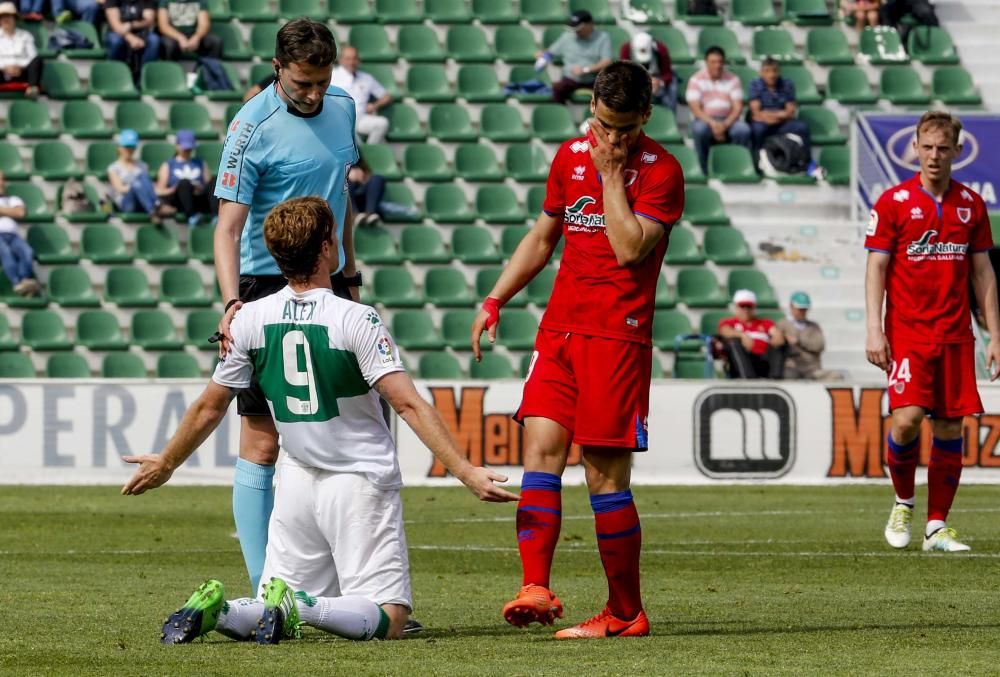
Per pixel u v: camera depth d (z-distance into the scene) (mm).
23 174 72625
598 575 28500
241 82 78562
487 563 30953
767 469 55406
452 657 17422
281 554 19141
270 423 21719
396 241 73000
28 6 78125
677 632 20188
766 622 21281
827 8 86562
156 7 77500
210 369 66875
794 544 34469
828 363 71062
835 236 74938
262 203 22266
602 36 79562
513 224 74000
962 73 83875
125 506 45469
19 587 25719
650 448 55000
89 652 17781
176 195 70625
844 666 16875
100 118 75875
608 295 19641
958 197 32188
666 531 37844
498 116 78625
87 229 70438
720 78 78125
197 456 53750
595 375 19609
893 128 75500
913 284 32219
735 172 77438
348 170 22734
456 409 54344
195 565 30172
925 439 55875
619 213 19250
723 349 63562
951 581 27203
